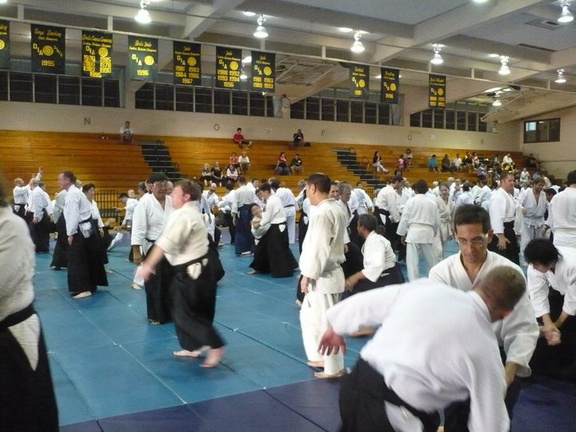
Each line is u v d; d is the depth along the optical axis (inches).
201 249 196.2
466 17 564.4
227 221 568.1
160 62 741.9
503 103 1207.6
